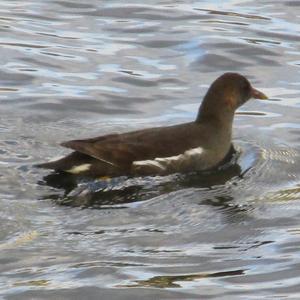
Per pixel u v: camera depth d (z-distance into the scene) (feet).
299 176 48.78
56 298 37.01
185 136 48.88
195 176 47.91
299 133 54.39
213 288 37.93
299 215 44.11
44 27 67.72
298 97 59.00
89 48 64.69
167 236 41.75
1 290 37.50
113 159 46.34
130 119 55.67
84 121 54.90
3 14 69.67
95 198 44.62
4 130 52.39
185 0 72.79
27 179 45.83
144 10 70.69
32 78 60.23
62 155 48.93
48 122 54.29
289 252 40.78
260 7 71.97
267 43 65.87
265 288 38.01
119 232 41.86
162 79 60.80
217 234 42.19
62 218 42.68
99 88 59.16
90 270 38.86
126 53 64.18
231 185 47.21
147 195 45.32
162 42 65.82
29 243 40.63
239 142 52.60
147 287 37.83
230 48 65.05
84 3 71.77
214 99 50.49
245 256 40.47
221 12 70.79
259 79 61.41
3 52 63.46
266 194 46.42
